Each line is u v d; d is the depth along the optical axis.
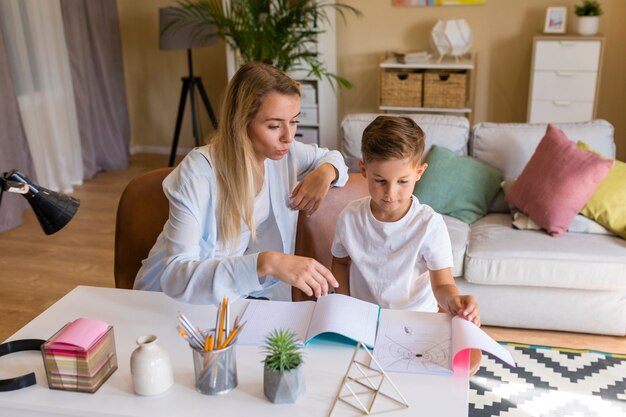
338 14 4.99
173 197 1.54
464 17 4.78
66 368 1.19
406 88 4.63
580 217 2.74
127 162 5.38
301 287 1.35
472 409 2.25
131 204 1.99
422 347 1.32
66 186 4.72
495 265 2.60
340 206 1.97
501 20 4.72
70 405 1.17
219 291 1.40
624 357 2.53
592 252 2.54
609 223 2.67
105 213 4.31
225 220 1.61
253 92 1.51
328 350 1.32
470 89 4.64
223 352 1.16
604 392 2.33
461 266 2.66
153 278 1.75
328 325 1.34
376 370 1.25
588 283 2.54
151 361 1.17
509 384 2.38
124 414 1.14
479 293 2.69
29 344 1.35
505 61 4.80
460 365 1.26
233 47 4.54
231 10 4.48
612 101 4.67
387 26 4.95
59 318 1.47
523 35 4.71
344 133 3.20
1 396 1.20
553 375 2.43
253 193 1.61
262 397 1.18
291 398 1.15
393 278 1.70
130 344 1.36
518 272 2.58
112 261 3.59
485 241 2.68
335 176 1.92
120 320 1.46
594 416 2.21
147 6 5.33
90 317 1.47
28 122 4.37
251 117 1.54
